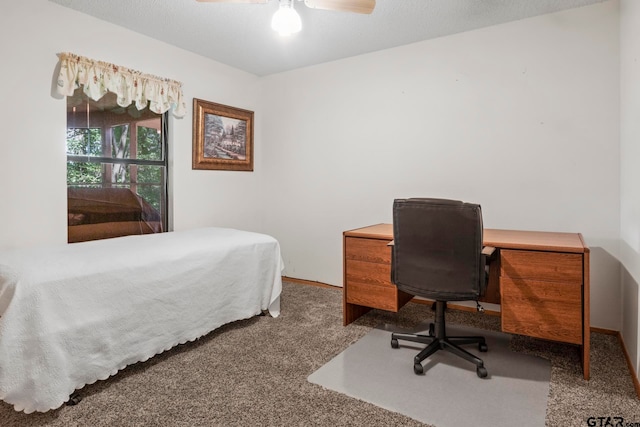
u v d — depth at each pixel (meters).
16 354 1.63
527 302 2.15
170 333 2.30
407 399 1.83
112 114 3.06
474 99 3.09
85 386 1.96
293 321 2.92
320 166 3.98
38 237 2.57
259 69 4.12
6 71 2.39
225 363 2.21
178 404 1.79
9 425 1.63
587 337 2.00
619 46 2.55
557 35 2.75
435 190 3.30
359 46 3.42
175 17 2.83
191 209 3.66
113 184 3.10
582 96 2.69
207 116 3.75
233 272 2.73
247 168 4.25
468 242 1.97
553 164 2.81
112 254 2.20
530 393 1.88
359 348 2.43
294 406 1.77
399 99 3.45
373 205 3.65
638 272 2.01
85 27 2.77
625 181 2.41
